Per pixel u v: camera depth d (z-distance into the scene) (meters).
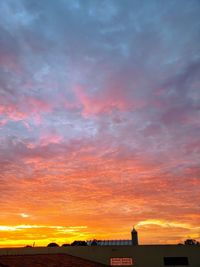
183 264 43.59
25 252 43.41
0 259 34.47
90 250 45.06
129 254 44.44
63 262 39.12
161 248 44.66
